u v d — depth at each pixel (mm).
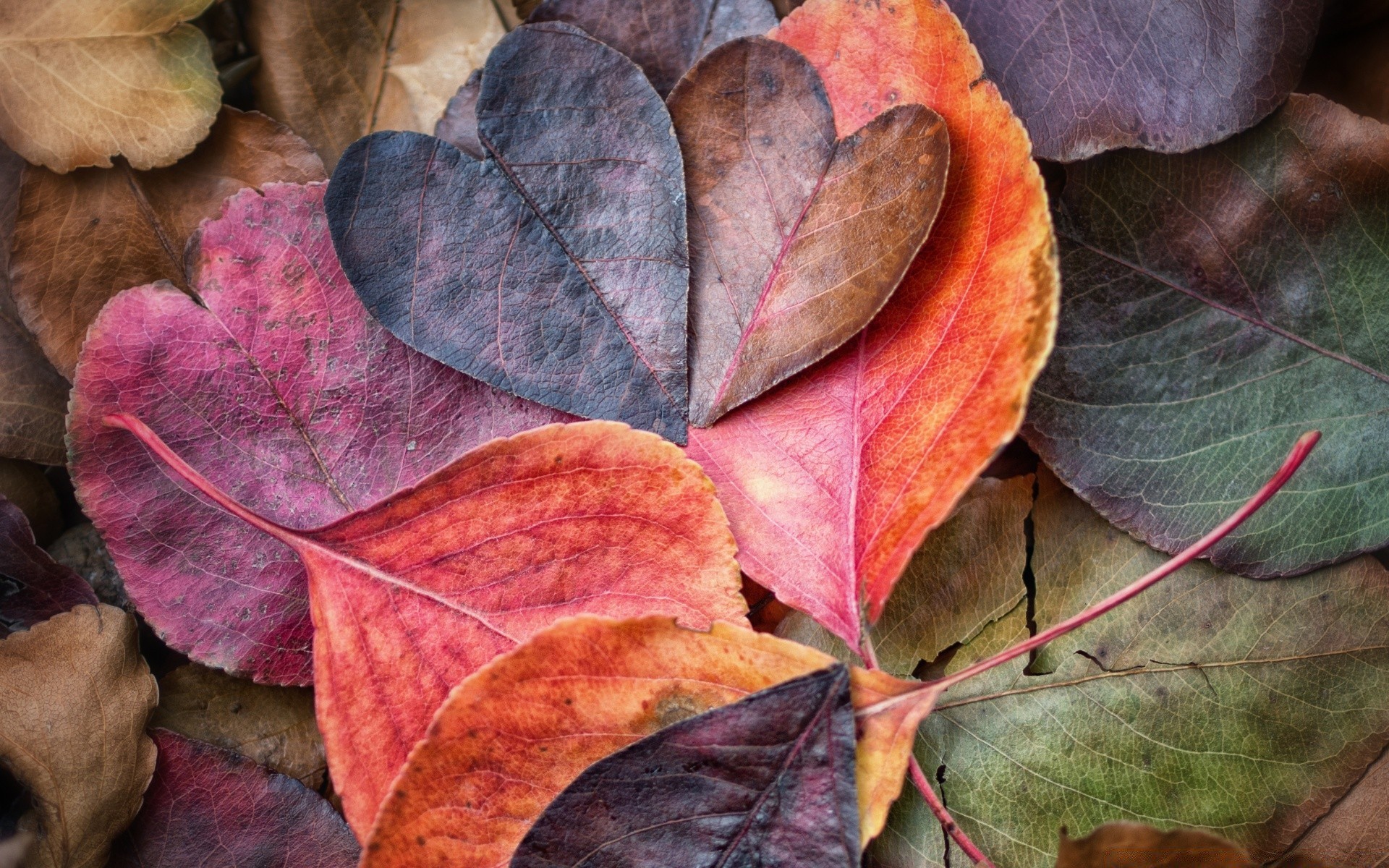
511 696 238
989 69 255
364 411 254
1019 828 253
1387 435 257
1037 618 258
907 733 234
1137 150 257
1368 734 254
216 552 255
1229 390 258
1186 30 255
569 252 248
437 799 238
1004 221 239
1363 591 256
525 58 248
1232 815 253
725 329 248
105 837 253
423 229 248
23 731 252
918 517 236
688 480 243
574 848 237
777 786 234
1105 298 258
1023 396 229
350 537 245
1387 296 258
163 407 254
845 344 246
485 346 248
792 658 235
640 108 249
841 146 246
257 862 256
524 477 243
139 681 257
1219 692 255
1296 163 257
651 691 238
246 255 255
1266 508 257
